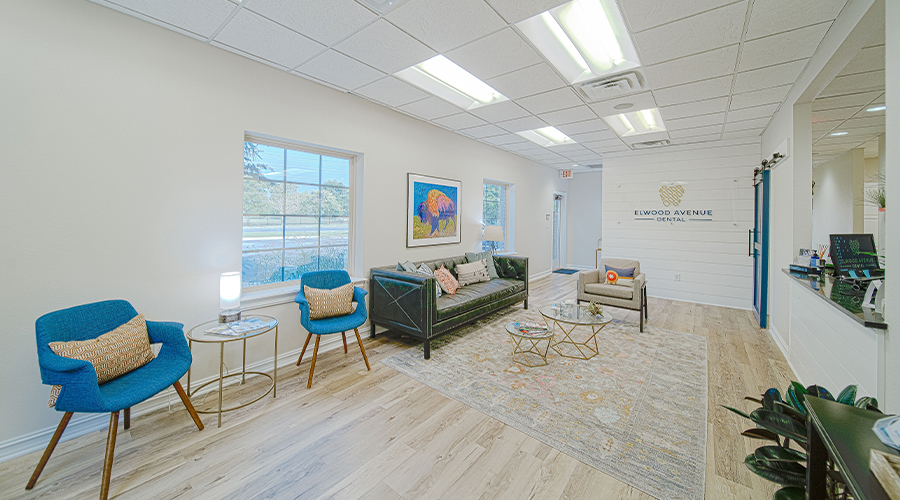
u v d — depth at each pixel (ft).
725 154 17.12
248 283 9.91
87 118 6.75
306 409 7.75
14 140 6.04
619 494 5.36
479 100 12.21
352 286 10.43
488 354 10.90
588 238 29.25
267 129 9.43
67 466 5.95
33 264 6.28
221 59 8.55
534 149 19.48
